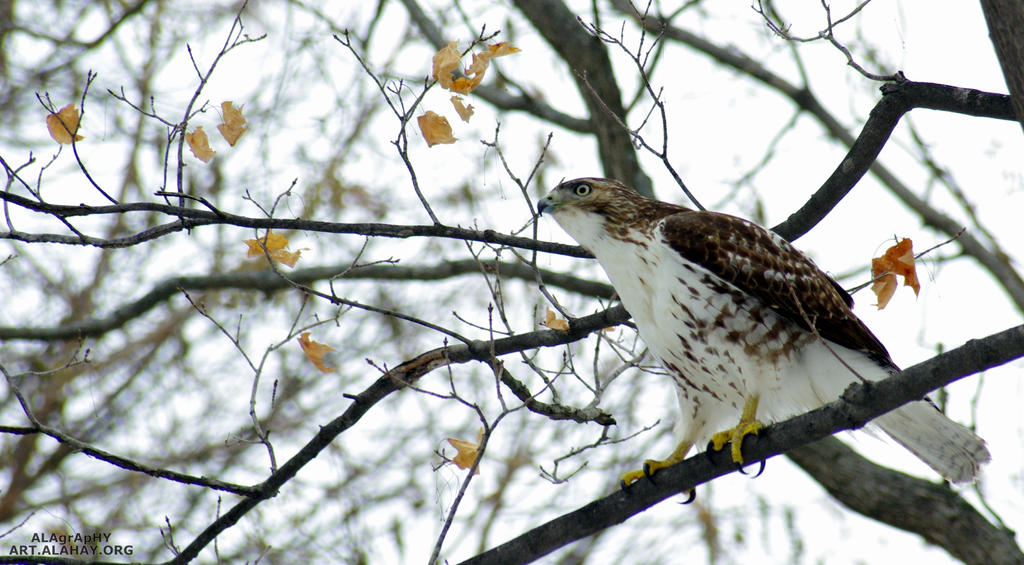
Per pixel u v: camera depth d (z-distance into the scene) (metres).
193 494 17.56
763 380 9.38
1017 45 7.30
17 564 9.28
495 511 16.31
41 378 18.80
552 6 16.89
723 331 9.38
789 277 9.46
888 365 9.81
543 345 9.91
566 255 10.16
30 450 18.41
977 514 14.63
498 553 9.37
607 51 16.41
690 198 9.87
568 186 10.26
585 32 16.56
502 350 9.88
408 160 9.01
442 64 8.70
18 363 18.88
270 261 8.87
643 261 9.71
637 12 10.62
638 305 9.83
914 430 9.62
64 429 18.50
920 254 9.27
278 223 8.98
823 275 10.04
